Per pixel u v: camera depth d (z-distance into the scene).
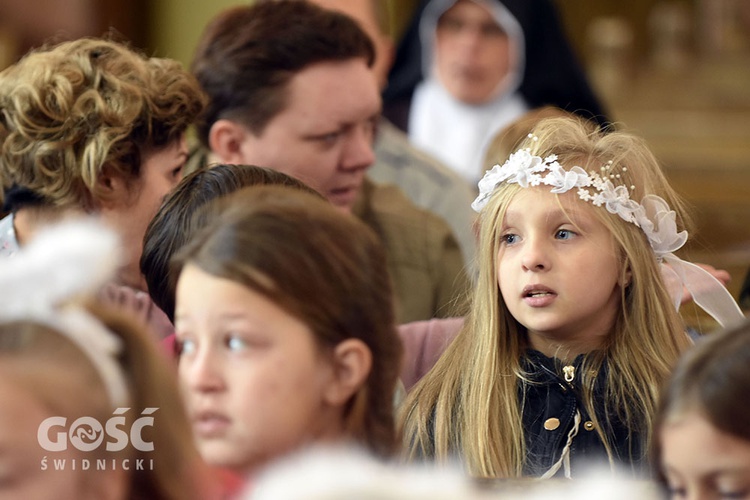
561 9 28.98
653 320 5.09
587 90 12.09
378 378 3.41
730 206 17.67
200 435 3.23
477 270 5.62
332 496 1.99
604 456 4.86
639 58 28.53
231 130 6.84
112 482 2.67
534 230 4.98
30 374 2.57
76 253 2.65
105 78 5.27
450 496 2.04
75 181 5.20
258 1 7.18
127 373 2.74
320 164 6.81
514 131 7.04
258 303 3.20
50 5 13.15
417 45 12.16
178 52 15.02
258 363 3.20
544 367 5.07
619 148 5.29
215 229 3.33
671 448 2.82
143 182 5.32
